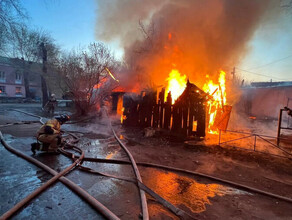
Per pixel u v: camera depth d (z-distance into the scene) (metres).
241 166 4.37
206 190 3.25
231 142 6.43
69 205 2.62
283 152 5.43
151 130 7.33
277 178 3.75
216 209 2.68
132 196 2.95
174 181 3.56
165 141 6.54
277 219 2.48
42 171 3.80
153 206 2.68
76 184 3.25
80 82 12.34
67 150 5.39
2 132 7.21
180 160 4.73
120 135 7.37
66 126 9.17
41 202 2.67
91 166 4.20
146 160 4.64
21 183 3.26
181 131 7.08
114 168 4.13
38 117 11.54
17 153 4.71
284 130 9.53
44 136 4.78
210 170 4.12
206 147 5.74
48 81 19.31
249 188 3.23
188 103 6.91
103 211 2.39
